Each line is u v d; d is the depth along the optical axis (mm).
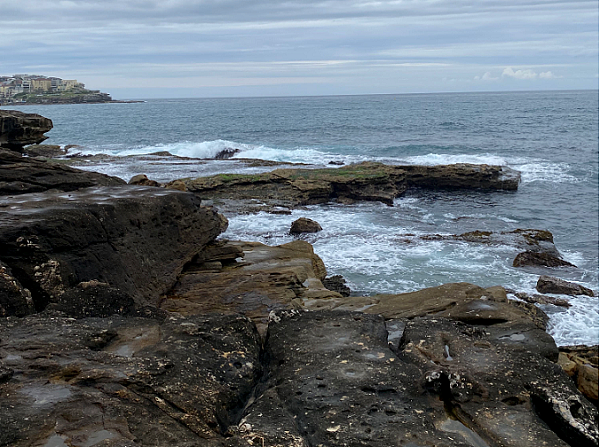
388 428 4887
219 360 5738
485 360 6176
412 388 5555
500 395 5578
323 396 5344
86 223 9742
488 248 19750
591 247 21484
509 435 4984
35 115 19844
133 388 4934
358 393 5383
